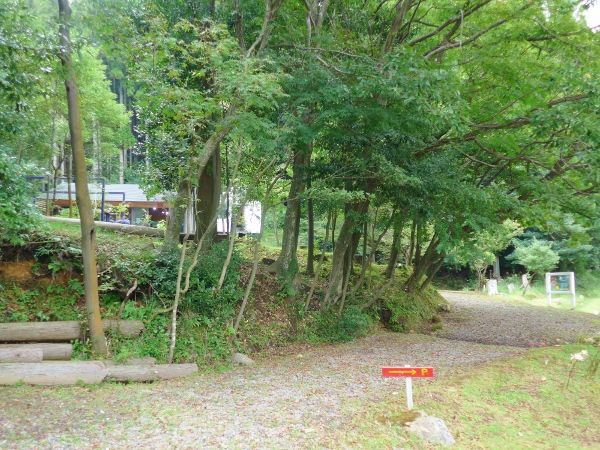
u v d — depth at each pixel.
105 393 6.36
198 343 8.71
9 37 6.23
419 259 14.55
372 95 8.91
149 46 8.00
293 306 11.12
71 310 8.21
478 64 9.90
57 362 6.88
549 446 5.36
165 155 9.88
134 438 4.84
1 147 7.18
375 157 9.81
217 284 9.41
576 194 10.24
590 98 8.20
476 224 9.66
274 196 10.27
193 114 7.97
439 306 16.81
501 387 7.10
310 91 8.91
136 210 19.88
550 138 9.27
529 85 9.17
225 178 11.69
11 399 5.70
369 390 7.03
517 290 26.00
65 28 6.92
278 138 8.30
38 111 7.75
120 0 7.61
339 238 11.77
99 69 15.30
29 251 8.55
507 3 9.80
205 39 8.47
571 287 20.89
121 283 8.66
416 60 8.23
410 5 10.62
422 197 10.30
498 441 5.29
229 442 4.81
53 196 15.52
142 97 8.06
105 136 20.62
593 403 6.93
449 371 8.33
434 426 5.19
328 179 10.16
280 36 10.24
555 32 9.45
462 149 10.82
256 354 9.47
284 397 6.58
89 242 7.53
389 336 11.91
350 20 11.38
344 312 11.87
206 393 6.72
